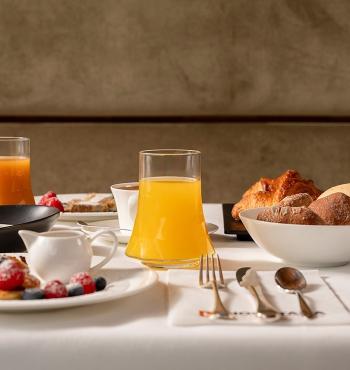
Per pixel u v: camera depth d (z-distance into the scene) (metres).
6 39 3.40
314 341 0.77
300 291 0.91
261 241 1.10
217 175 3.42
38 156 3.37
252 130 3.42
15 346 0.77
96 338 0.77
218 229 1.40
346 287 0.96
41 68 3.42
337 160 3.42
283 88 3.47
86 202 1.55
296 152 3.42
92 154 3.39
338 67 3.45
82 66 3.43
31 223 1.14
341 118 3.48
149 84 3.46
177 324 0.80
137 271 0.98
